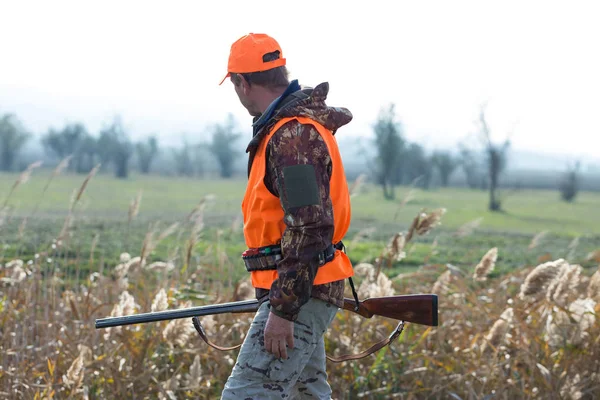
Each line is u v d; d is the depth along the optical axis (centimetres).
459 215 2316
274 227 282
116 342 443
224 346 472
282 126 274
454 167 5738
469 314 513
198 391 428
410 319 320
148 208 2008
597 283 472
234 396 287
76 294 552
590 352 437
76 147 7950
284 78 297
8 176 4566
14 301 505
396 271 793
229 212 1839
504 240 1373
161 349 451
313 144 272
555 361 441
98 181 4094
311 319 287
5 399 402
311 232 264
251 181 288
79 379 379
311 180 267
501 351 452
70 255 848
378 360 444
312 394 312
